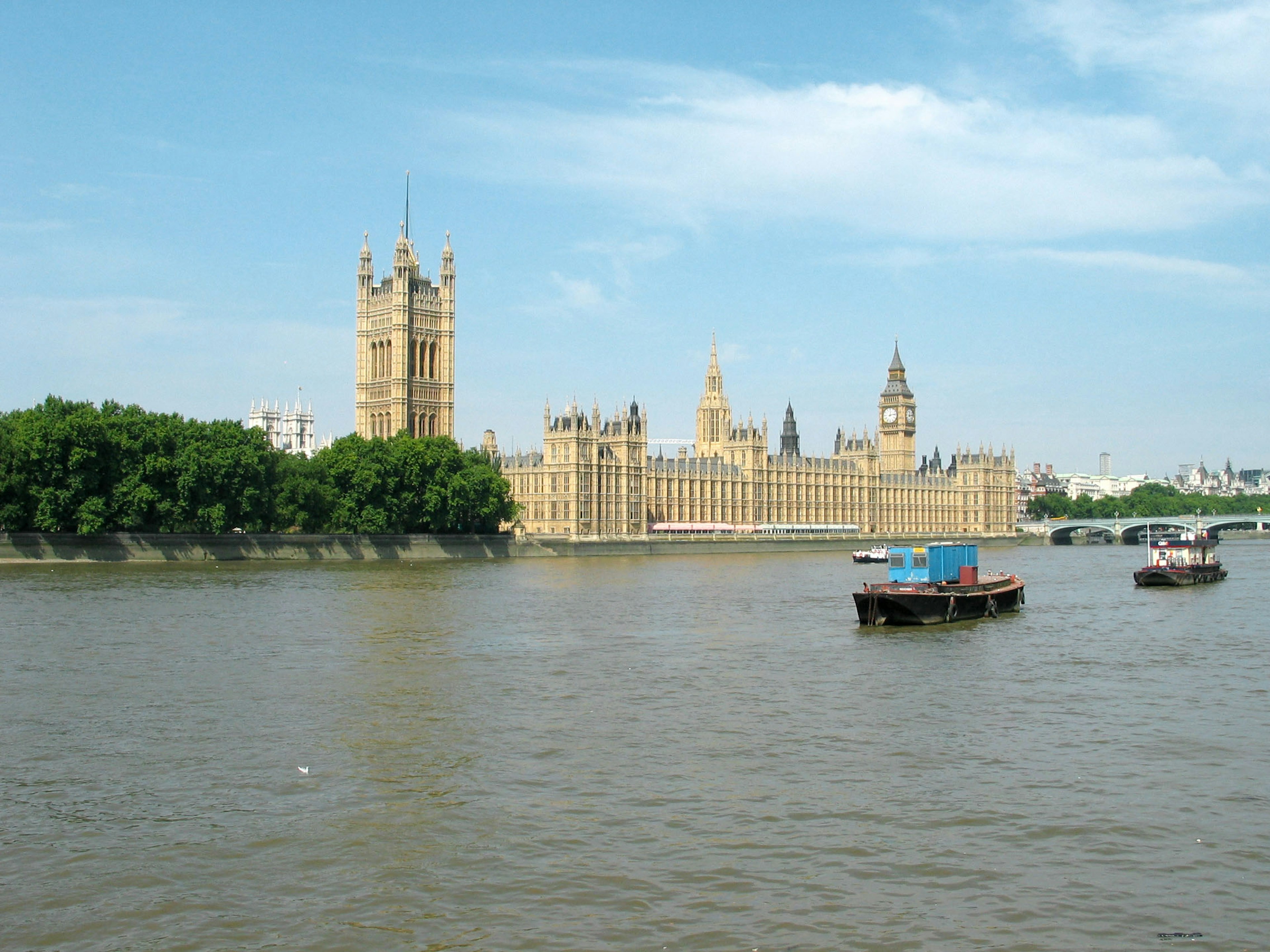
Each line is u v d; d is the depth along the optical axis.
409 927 36.94
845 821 46.62
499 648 90.94
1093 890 40.03
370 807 47.97
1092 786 51.72
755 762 55.47
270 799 48.94
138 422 191.00
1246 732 62.84
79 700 68.19
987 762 55.88
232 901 38.72
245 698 69.06
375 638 95.75
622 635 100.75
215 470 190.12
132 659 82.75
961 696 73.06
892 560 123.62
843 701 70.69
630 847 43.62
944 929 36.94
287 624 103.38
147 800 48.75
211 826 45.56
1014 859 42.66
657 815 47.22
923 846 43.88
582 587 156.00
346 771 53.25
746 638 100.44
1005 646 96.75
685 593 148.00
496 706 67.69
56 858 42.22
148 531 195.25
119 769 53.31
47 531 177.75
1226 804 49.19
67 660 82.06
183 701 68.12
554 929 36.78
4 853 42.66
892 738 60.62
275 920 37.38
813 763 55.31
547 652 89.75
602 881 40.41
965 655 91.31
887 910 38.28
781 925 37.16
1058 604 140.38
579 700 69.94
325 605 120.38
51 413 189.38
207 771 53.06
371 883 40.16
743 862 42.19
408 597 132.62
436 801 48.78
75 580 146.88
